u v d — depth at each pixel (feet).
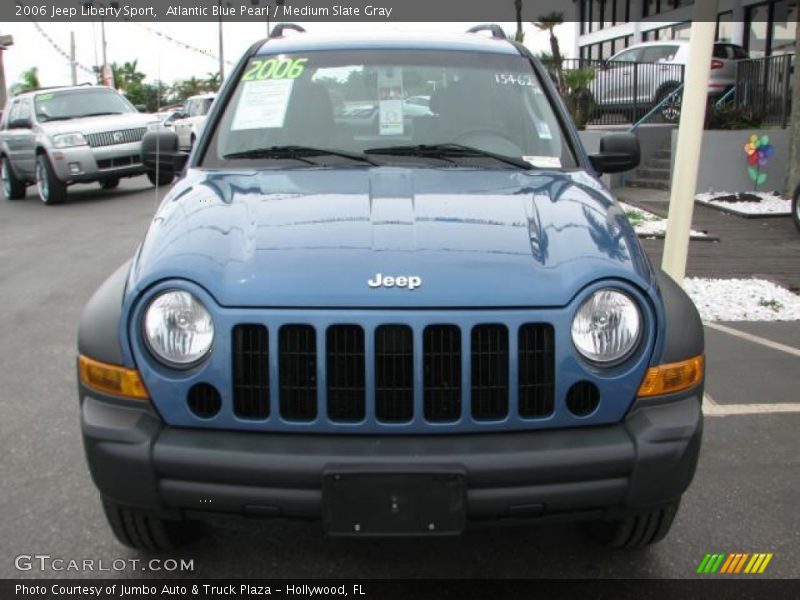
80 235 36.09
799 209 34.06
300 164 12.06
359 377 8.27
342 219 9.45
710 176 44.27
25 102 50.72
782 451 13.74
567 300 8.35
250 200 10.21
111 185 55.26
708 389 16.69
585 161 12.66
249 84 13.38
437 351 8.27
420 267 8.46
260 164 12.14
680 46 57.47
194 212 9.96
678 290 9.66
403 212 9.62
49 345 19.97
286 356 8.25
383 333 8.22
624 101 55.36
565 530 11.23
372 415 8.23
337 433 8.29
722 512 11.71
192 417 8.38
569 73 52.54
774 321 21.94
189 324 8.36
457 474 7.98
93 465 8.61
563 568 10.37
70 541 10.99
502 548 10.83
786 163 43.06
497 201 10.12
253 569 10.39
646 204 40.91
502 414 8.37
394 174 11.32
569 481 8.25
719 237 33.24
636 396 8.55
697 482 12.62
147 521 9.62
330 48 13.79
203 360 8.36
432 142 12.54
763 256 29.50
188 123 70.38
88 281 26.94
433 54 13.73
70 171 46.03
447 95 13.16
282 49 13.91
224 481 8.19
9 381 17.34
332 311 8.18
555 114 13.23
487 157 12.31
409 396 8.30
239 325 8.24
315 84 13.20
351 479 8.01
